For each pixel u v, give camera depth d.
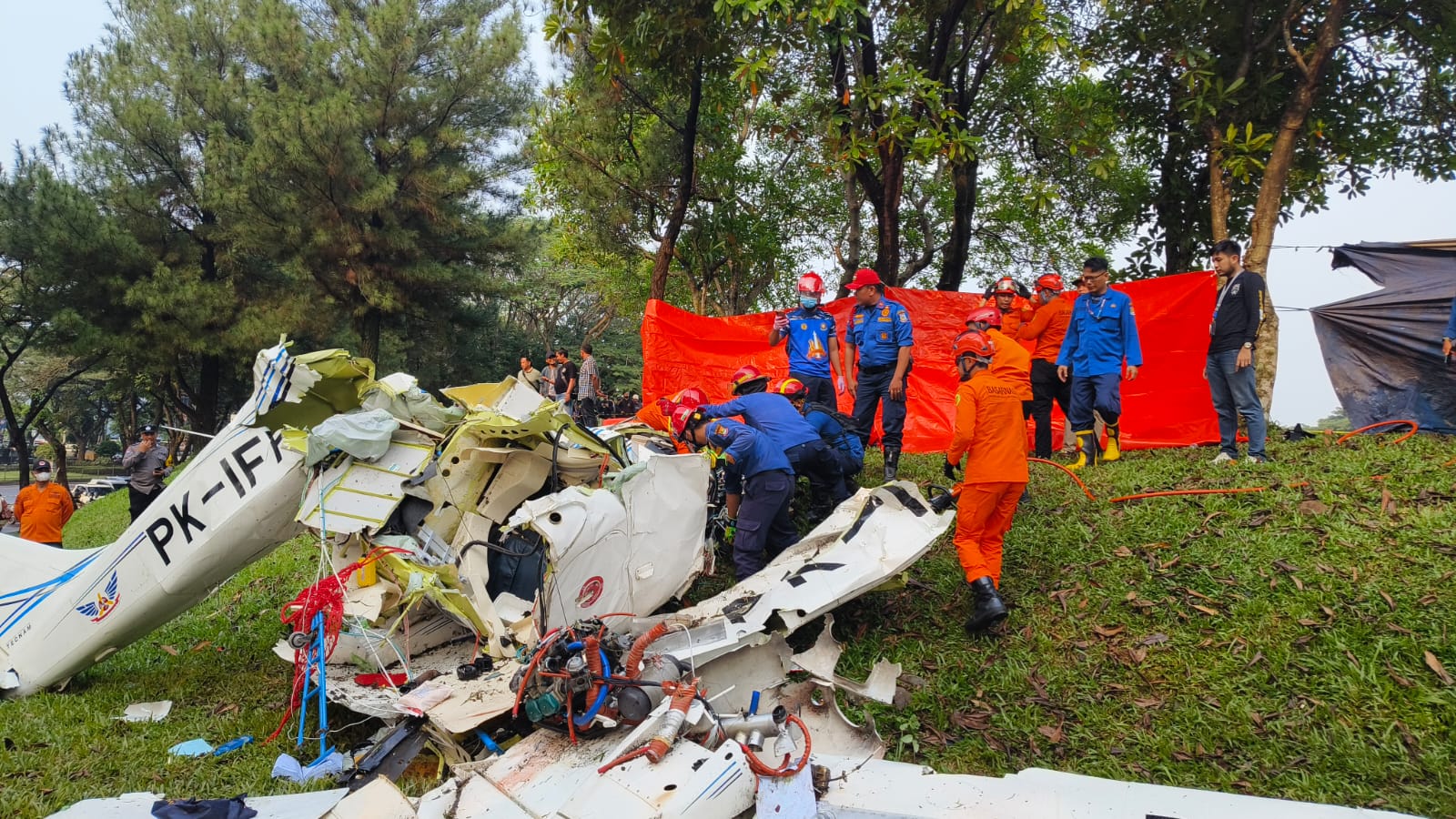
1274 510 5.89
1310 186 10.92
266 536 5.56
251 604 7.90
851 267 13.19
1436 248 8.66
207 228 24.58
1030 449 9.27
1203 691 4.48
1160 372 8.84
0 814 4.20
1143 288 8.92
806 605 4.95
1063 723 4.53
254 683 6.06
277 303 24.19
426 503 5.39
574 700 4.12
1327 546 5.30
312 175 20.94
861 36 9.51
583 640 4.16
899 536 5.46
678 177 15.72
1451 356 8.05
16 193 21.66
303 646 5.00
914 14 10.63
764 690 4.83
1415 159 10.63
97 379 41.16
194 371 30.66
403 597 5.03
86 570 5.86
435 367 27.14
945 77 11.49
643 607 5.38
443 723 4.21
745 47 10.93
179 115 24.03
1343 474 6.30
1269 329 9.12
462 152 23.70
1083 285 7.84
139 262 23.19
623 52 10.00
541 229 25.25
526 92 23.23
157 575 5.60
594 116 14.95
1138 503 6.47
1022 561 6.01
